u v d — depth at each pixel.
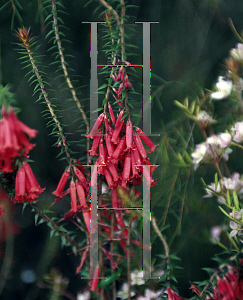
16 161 0.62
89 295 0.67
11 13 0.70
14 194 0.63
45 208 0.69
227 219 0.68
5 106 0.59
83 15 0.71
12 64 0.70
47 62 0.71
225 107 0.70
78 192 0.63
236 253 0.62
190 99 0.71
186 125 0.72
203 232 0.71
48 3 0.67
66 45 0.71
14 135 0.59
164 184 0.69
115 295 0.66
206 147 0.66
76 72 0.71
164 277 0.63
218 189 0.65
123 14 0.62
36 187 0.62
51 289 0.69
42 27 0.66
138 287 0.68
